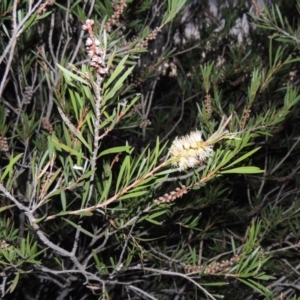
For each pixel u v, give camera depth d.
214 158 1.46
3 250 1.56
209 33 3.32
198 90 3.05
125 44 1.92
